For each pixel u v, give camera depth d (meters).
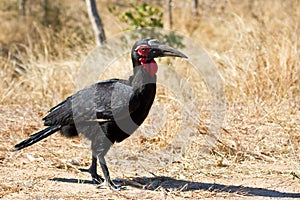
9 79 29.22
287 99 24.70
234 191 16.39
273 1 38.50
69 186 16.77
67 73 28.64
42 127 22.72
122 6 46.12
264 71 25.91
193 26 40.78
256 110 23.17
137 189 16.72
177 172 18.00
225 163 18.67
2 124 22.83
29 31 42.47
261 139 20.69
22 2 48.22
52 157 19.31
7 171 17.95
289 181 17.11
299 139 20.67
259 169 18.12
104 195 16.08
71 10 45.84
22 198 15.77
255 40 27.89
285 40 27.83
